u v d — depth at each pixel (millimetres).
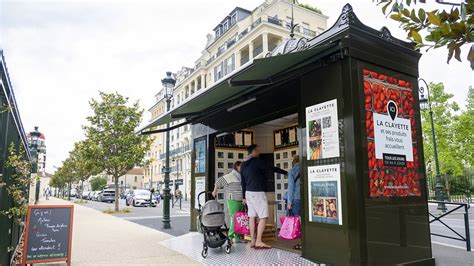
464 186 27969
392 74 5371
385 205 4895
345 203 4836
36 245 5301
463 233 9875
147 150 20578
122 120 19641
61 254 5410
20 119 6340
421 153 5535
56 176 55406
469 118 23906
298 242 7008
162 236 8992
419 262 5102
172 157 54812
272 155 9211
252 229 6844
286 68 5727
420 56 5754
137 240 8305
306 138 5629
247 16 42375
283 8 37938
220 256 6195
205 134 9336
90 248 7191
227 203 8289
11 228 5762
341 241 4852
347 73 4961
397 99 5371
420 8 2195
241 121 7785
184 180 50906
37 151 16328
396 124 5273
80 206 25500
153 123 8922
